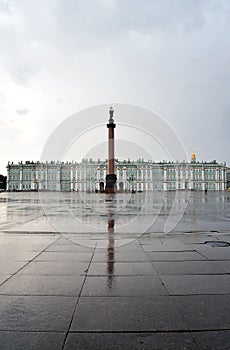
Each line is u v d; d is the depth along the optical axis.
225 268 5.18
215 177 105.44
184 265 5.38
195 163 105.38
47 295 3.93
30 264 5.42
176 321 3.20
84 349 2.69
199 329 3.03
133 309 3.50
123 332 2.98
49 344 2.77
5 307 3.56
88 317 3.29
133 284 4.36
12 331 3.00
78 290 4.11
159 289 4.15
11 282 4.43
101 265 5.38
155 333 2.96
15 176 101.50
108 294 3.96
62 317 3.29
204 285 4.31
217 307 3.55
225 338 2.87
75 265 5.36
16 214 15.11
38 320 3.23
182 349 2.68
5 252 6.38
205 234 8.77
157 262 5.58
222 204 24.95
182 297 3.86
